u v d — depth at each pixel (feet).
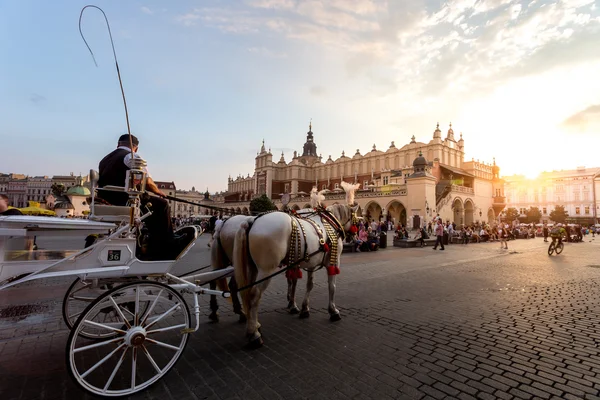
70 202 104.83
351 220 22.48
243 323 18.17
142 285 11.10
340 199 161.38
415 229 122.83
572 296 24.76
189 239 13.79
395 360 13.34
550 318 19.13
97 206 11.31
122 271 11.73
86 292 20.29
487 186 170.71
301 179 231.91
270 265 14.32
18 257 10.77
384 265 41.04
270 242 14.29
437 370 12.47
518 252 62.34
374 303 22.53
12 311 19.80
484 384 11.43
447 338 15.85
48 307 20.74
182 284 12.76
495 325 17.83
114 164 13.43
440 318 19.10
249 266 14.74
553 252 62.69
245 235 14.34
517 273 35.76
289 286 20.47
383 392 10.85
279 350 14.33
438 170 151.53
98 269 11.14
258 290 14.61
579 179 255.70
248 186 273.33
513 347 14.78
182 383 11.40
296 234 15.47
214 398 10.47
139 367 12.62
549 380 11.76
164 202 13.64
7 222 9.72
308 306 20.35
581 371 12.46
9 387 10.98
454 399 10.46
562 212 212.84
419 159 127.44
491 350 14.43
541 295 25.05
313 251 16.51
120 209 11.69
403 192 132.36
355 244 57.06
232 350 14.30
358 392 10.84
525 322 18.39
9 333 16.16
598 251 66.08
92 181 11.64
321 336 16.08
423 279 31.58
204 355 13.76
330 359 13.41
